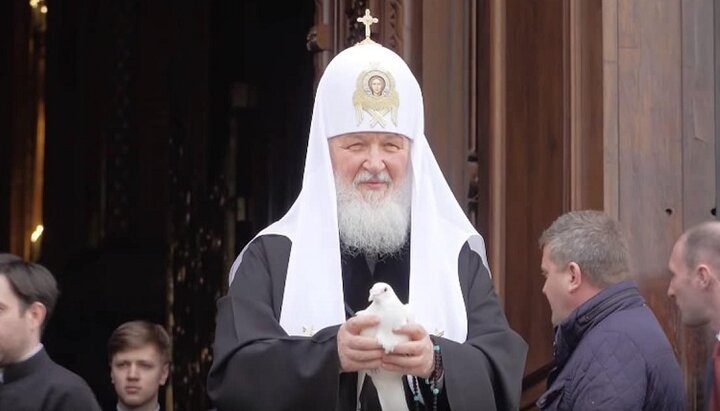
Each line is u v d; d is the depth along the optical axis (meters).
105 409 12.91
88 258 13.34
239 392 3.76
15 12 15.07
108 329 13.03
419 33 6.79
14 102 15.05
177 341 12.60
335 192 4.14
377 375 3.83
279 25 12.56
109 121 13.55
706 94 6.00
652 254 5.88
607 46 5.92
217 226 12.55
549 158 6.07
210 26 12.87
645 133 5.93
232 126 12.71
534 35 6.20
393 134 4.18
